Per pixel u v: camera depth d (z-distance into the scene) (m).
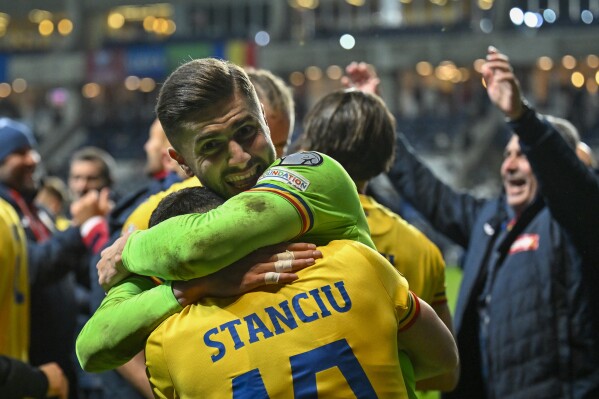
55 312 4.81
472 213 4.20
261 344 1.94
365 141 2.84
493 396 3.65
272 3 34.94
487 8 34.84
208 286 1.99
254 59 34.06
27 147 5.07
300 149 3.01
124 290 2.12
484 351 3.73
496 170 29.75
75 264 4.48
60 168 33.28
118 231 3.52
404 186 4.22
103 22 38.62
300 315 1.96
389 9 36.75
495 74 3.46
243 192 1.99
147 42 34.62
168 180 3.65
